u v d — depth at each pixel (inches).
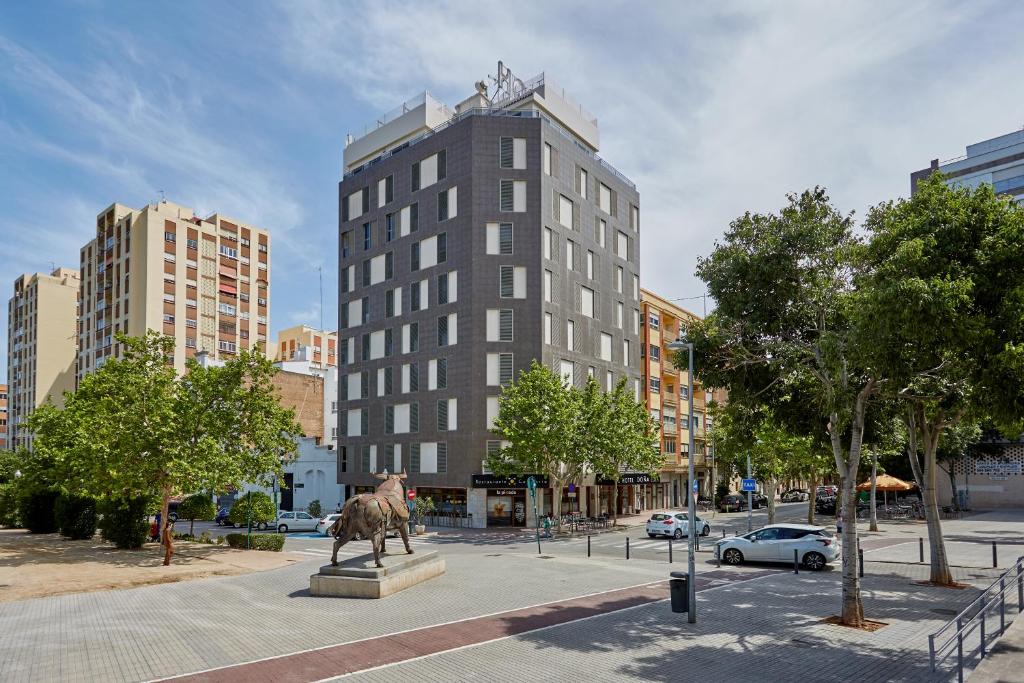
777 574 876.0
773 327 681.0
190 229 3016.7
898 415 836.0
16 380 3932.1
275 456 1109.7
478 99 2165.4
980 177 2406.5
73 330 3836.1
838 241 664.4
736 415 794.8
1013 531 1446.9
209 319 3065.9
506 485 1720.0
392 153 2085.4
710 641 528.4
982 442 2098.9
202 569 887.7
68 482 1074.7
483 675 438.6
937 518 791.1
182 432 983.6
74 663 456.1
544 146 1878.7
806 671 452.4
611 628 569.3
